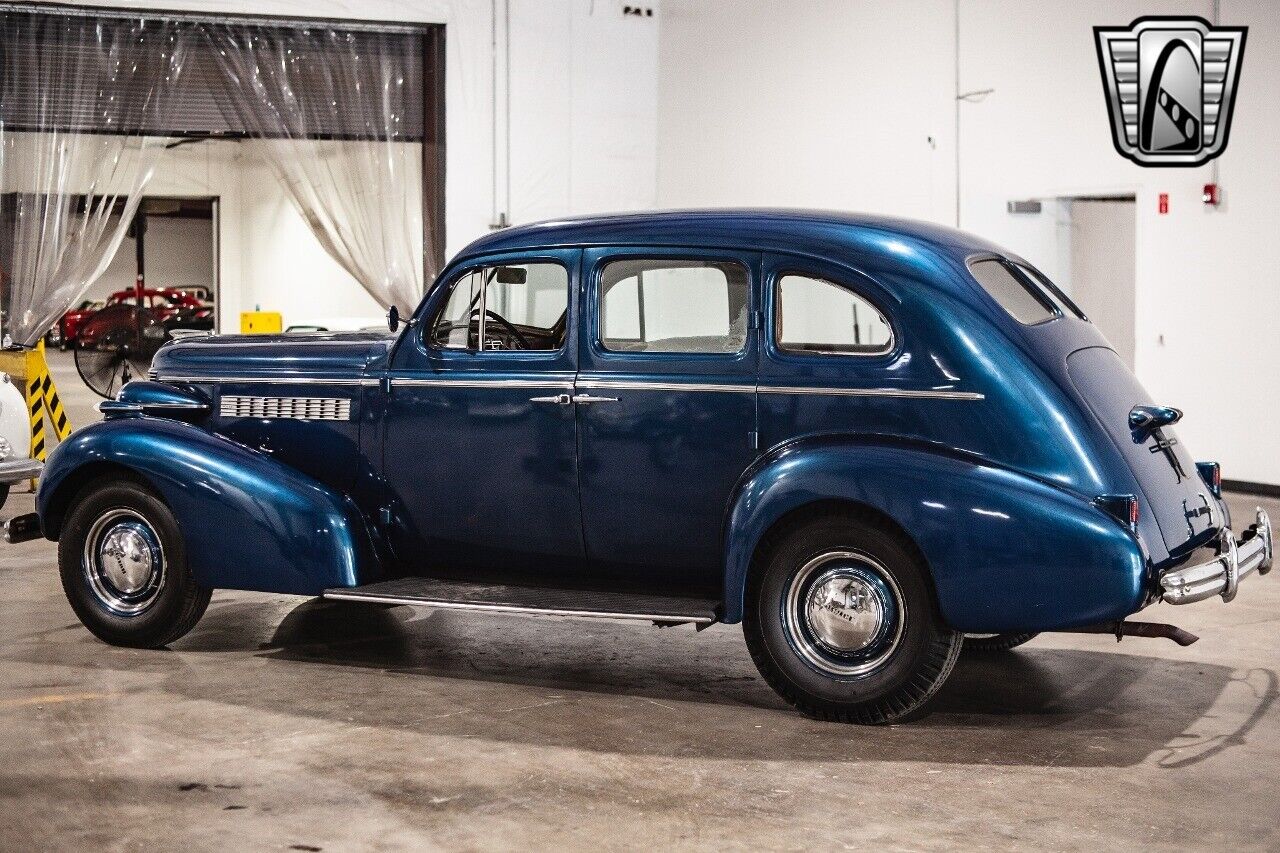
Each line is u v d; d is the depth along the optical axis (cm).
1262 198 995
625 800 373
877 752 419
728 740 431
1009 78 1097
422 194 1329
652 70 1380
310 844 339
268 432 544
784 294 466
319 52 1287
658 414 475
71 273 1219
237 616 615
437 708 467
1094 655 554
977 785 388
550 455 491
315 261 1945
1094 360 466
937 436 439
